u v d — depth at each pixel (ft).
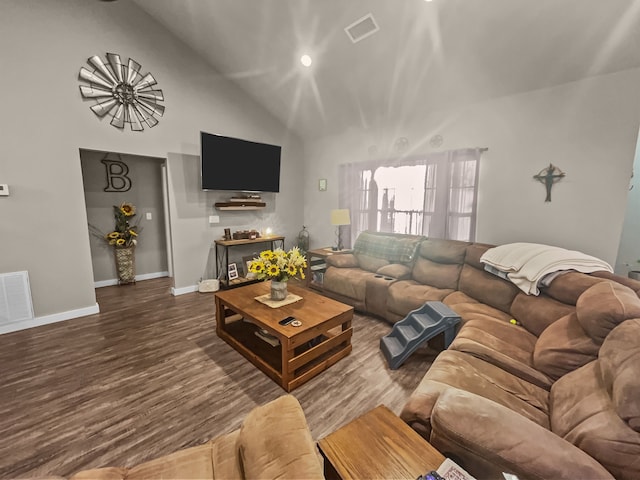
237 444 3.20
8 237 8.58
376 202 13.43
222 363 7.27
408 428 3.28
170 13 10.57
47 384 6.38
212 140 12.23
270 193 15.60
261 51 11.15
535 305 6.55
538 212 9.04
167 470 3.16
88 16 9.43
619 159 7.59
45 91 8.84
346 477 2.68
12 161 8.48
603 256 8.02
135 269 14.48
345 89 11.81
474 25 7.61
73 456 4.64
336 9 8.54
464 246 9.64
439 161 10.96
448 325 7.09
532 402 4.23
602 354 3.75
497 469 2.77
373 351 7.97
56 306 9.50
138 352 7.74
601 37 6.84
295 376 6.46
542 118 8.70
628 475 2.69
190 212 12.67
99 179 13.12
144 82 10.80
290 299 8.07
